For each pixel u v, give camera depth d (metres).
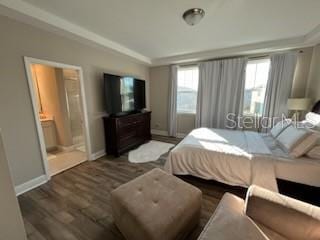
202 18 2.22
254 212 1.09
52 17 2.16
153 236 1.06
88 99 3.13
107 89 3.31
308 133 1.88
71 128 3.85
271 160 1.87
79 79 2.93
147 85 5.12
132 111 4.15
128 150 3.76
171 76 4.74
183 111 4.89
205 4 1.91
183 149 2.30
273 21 2.33
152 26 2.50
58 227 1.58
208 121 4.31
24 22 2.09
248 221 1.06
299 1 1.83
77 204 1.92
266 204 1.06
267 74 3.58
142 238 1.13
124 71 4.04
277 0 1.82
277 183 1.88
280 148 2.19
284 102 3.38
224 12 2.08
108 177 2.56
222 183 2.21
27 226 1.60
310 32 2.67
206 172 2.15
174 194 1.42
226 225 1.02
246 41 3.16
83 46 2.94
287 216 1.00
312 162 1.76
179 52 3.93
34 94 2.26
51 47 2.43
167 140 4.61
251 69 3.75
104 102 3.45
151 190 1.47
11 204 0.87
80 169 2.84
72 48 2.74
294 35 2.86
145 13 2.12
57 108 3.59
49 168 2.69
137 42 3.22
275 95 3.45
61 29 2.31
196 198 1.42
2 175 0.83
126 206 1.30
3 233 0.85
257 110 3.82
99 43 2.93
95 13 2.12
